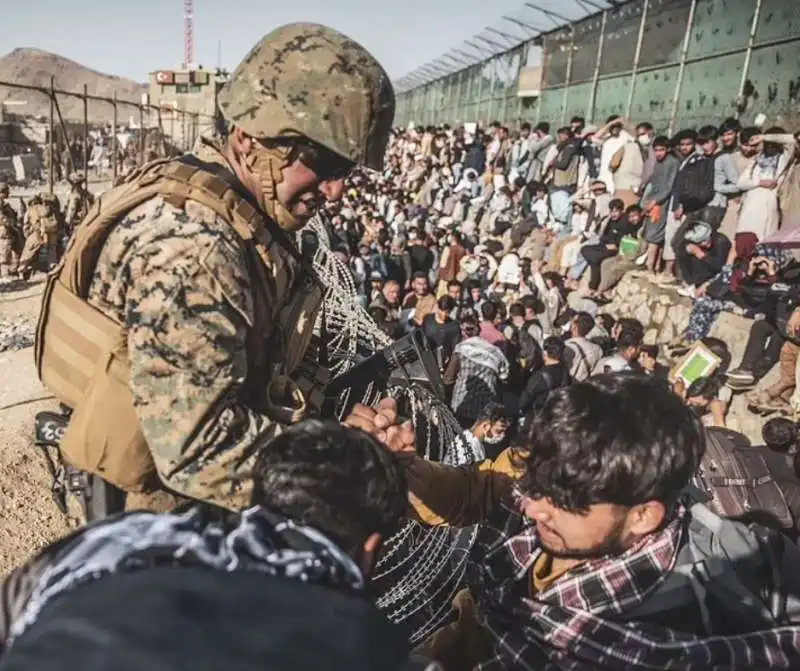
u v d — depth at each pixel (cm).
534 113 1859
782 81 884
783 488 204
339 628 78
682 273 830
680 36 1151
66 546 93
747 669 129
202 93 4350
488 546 158
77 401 154
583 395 131
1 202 1142
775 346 611
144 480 152
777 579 143
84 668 68
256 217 150
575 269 1016
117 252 142
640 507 130
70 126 3127
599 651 131
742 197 747
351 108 155
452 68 2747
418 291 911
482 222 1559
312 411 189
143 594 76
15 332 802
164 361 132
